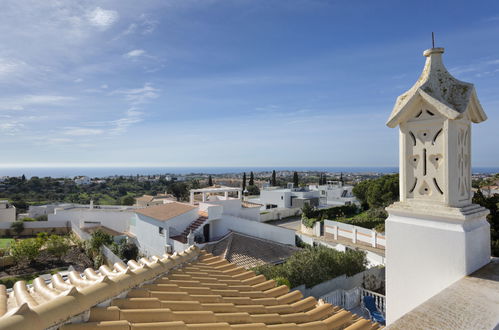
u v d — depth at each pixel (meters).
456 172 3.13
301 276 16.27
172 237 25.17
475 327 2.15
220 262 6.87
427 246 3.22
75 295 3.18
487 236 3.33
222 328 3.66
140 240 29.70
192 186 82.19
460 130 3.22
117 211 38.81
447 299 2.55
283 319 4.41
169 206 30.20
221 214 27.52
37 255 25.53
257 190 79.81
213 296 4.64
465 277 2.94
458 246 3.00
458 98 3.13
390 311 3.53
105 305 3.52
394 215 3.54
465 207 3.14
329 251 18.55
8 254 26.05
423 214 3.24
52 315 2.80
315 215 39.47
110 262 25.23
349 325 4.58
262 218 43.34
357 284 16.78
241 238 24.47
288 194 51.41
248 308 4.53
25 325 2.51
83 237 32.12
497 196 15.73
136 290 4.15
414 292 3.32
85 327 2.94
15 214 42.62
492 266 3.21
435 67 3.46
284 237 26.91
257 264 20.78
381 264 20.05
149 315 3.52
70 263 26.17
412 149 3.45
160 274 5.05
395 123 3.53
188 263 6.25
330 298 15.02
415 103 3.37
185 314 3.77
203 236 25.69
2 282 21.70
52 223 38.28
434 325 2.19
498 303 2.45
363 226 34.75
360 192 48.72
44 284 4.91
